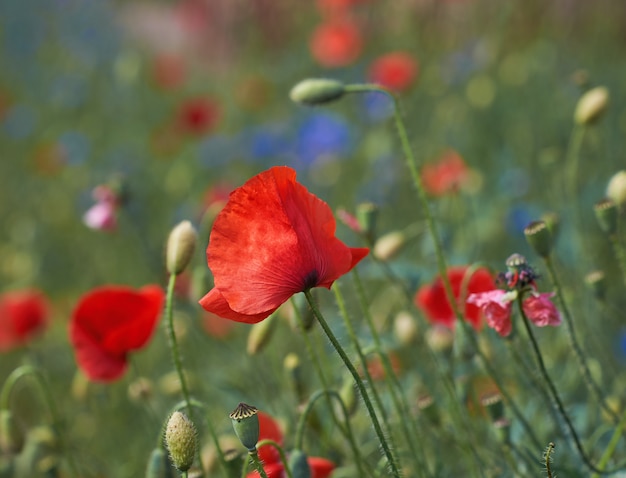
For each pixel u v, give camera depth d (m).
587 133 6.75
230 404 3.87
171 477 2.59
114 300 3.02
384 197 6.67
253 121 10.02
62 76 12.12
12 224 8.89
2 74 12.76
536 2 8.92
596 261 4.31
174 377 3.98
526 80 7.92
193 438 2.09
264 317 2.07
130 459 4.59
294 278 2.05
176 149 8.69
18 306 4.94
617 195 2.76
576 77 4.48
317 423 2.99
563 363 3.90
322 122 7.11
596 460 3.09
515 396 3.46
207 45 12.58
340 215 3.10
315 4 11.41
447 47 9.38
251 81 9.59
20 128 10.41
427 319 3.48
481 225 5.54
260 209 2.02
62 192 8.99
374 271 3.94
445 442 3.27
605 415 2.99
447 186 5.60
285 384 3.90
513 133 7.48
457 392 2.98
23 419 5.55
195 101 8.34
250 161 7.99
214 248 2.02
